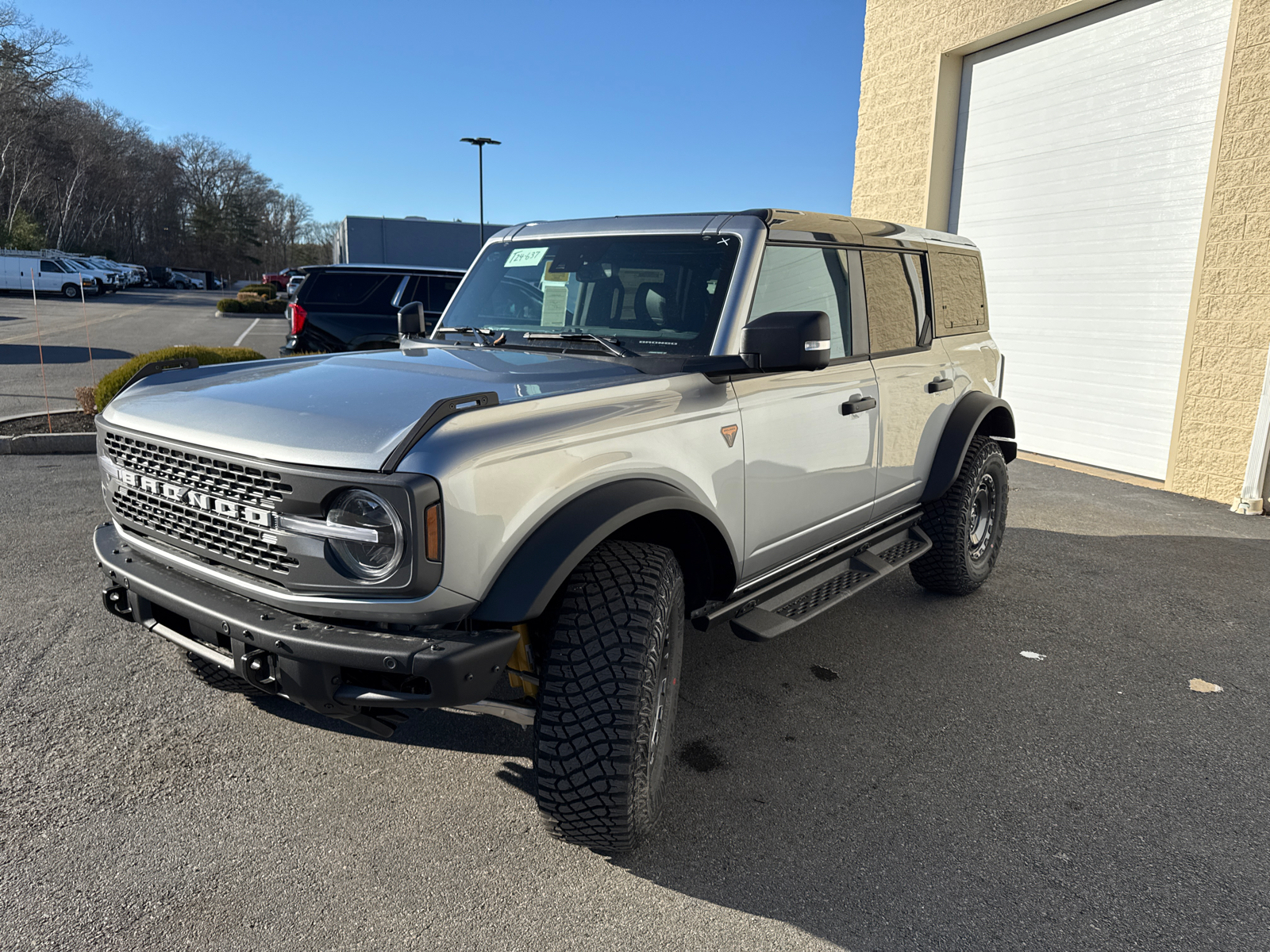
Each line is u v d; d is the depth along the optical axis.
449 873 2.54
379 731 2.45
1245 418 7.57
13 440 8.45
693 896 2.48
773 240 3.40
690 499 2.78
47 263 41.09
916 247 4.59
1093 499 7.91
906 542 4.62
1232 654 4.35
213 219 100.75
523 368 2.93
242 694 3.59
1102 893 2.52
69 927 2.26
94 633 4.17
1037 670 4.12
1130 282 8.73
